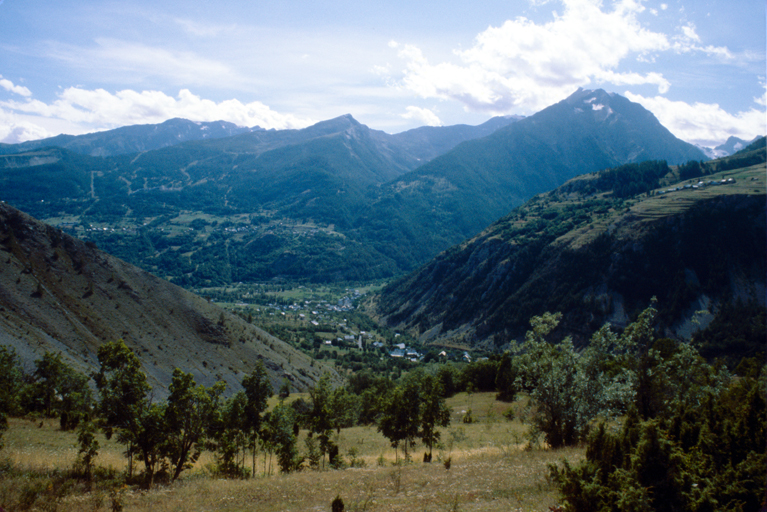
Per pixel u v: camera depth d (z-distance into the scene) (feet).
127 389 93.45
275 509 74.84
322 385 134.10
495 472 91.66
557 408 120.16
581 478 58.95
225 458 108.99
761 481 55.42
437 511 68.44
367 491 83.82
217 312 455.22
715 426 78.79
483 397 285.64
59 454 111.55
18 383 169.78
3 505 68.69
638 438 63.31
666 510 53.06
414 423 136.56
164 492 84.84
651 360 136.46
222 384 106.73
